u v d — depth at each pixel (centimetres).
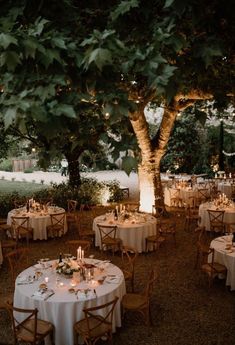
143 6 374
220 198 1322
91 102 323
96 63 271
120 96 304
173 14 350
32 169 3142
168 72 300
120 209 1140
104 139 307
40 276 657
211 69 548
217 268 767
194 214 1327
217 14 391
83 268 662
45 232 1145
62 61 294
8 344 584
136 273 872
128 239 993
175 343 584
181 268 901
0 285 802
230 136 2691
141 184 1353
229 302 723
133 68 322
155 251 1028
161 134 1305
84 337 532
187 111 1764
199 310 691
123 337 601
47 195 1603
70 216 1263
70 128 316
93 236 1071
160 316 668
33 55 273
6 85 290
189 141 2684
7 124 259
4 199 1513
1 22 321
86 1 429
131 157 291
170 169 2744
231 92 661
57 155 323
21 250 823
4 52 268
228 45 441
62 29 357
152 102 1297
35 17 354
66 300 564
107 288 608
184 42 331
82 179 1833
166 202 1691
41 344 582
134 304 620
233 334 608
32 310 514
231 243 837
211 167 2598
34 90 278
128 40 387
